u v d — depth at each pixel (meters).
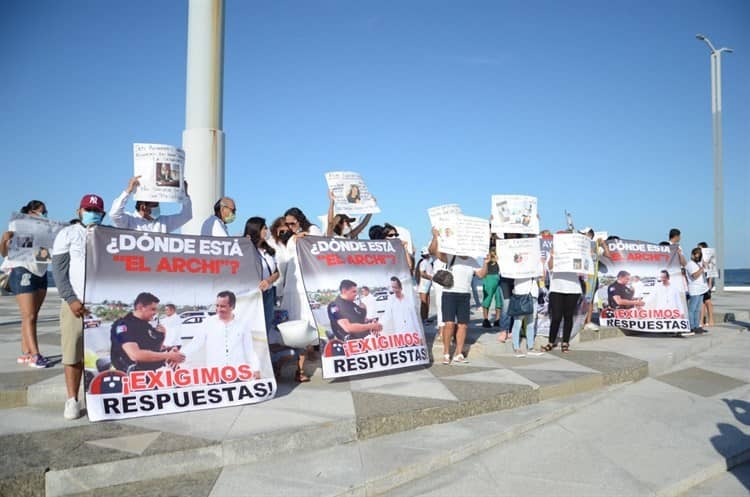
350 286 6.89
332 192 8.12
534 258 8.09
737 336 11.20
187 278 5.57
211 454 4.22
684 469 4.65
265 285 5.92
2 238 6.38
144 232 5.51
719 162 22.75
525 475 4.46
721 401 6.56
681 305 10.32
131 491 3.82
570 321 8.63
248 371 5.56
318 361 7.35
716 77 22.36
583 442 5.21
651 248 10.62
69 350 4.87
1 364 6.60
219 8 8.84
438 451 4.64
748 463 5.04
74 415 4.88
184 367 5.30
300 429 4.59
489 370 7.16
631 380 7.40
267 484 3.95
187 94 8.82
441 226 7.35
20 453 4.02
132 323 5.17
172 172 6.23
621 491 4.20
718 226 22.97
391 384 6.33
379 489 4.10
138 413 4.93
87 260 5.09
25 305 6.42
